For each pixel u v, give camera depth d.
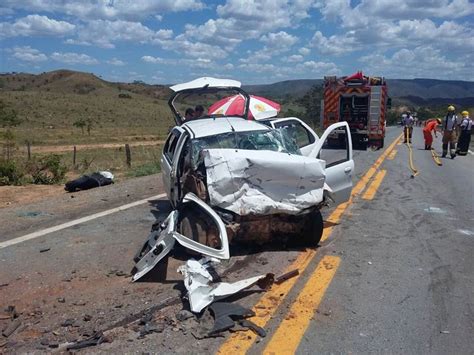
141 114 116.50
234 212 5.70
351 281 5.23
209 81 8.22
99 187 11.40
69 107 107.31
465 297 4.87
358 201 9.67
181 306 4.49
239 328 4.05
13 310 4.47
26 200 10.68
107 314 4.38
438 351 3.81
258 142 6.78
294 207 5.84
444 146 19.73
